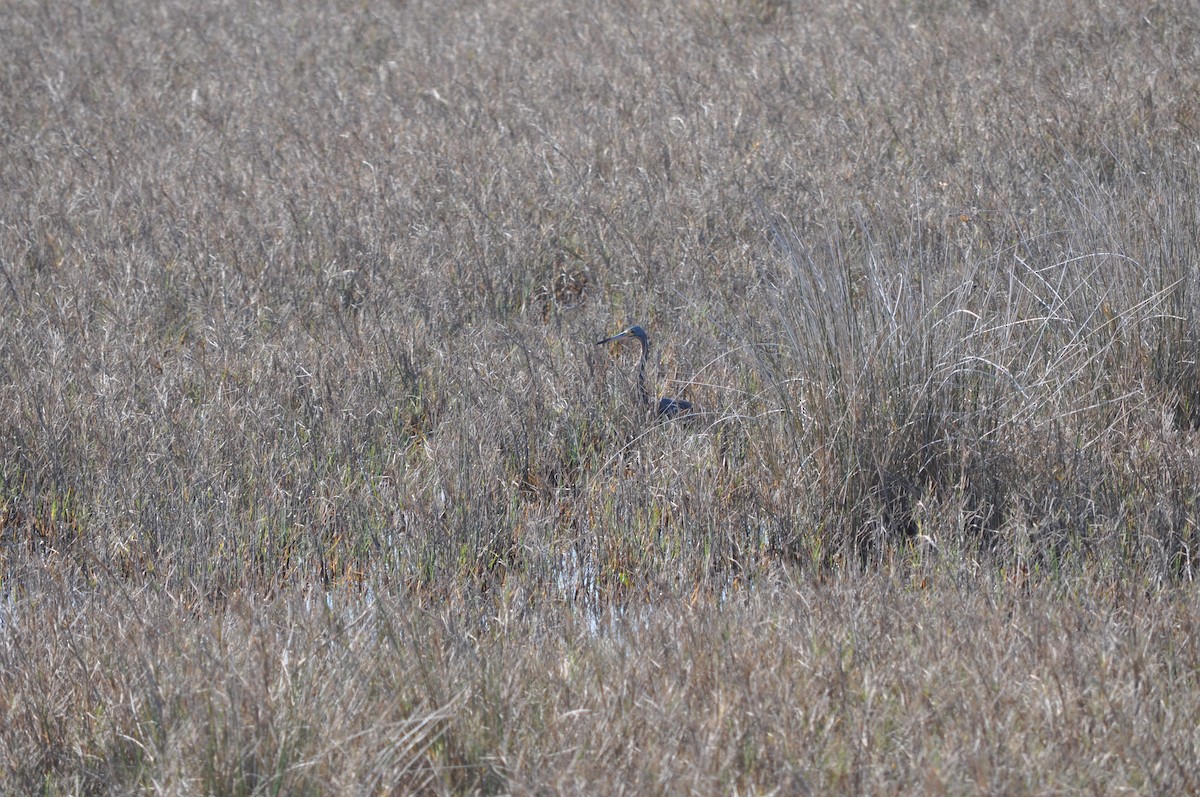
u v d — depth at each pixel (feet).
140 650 44.91
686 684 41.75
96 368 73.15
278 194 101.14
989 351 61.05
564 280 90.89
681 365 75.10
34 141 117.39
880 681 41.45
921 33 130.82
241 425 67.36
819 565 55.26
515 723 40.42
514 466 66.95
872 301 60.34
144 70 141.59
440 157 106.22
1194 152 89.56
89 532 59.47
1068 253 69.77
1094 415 62.59
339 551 58.70
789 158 100.99
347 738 38.19
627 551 57.57
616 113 117.39
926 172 97.09
